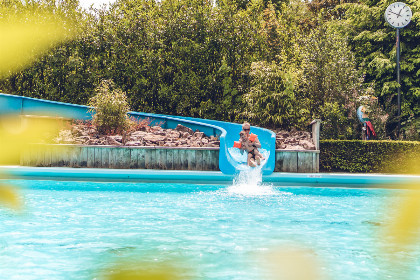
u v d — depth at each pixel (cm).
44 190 973
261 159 1228
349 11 2419
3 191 86
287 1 2964
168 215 682
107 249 449
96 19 1867
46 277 343
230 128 1566
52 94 1816
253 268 373
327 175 1078
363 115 1516
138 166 1223
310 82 1611
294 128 1527
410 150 1321
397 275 351
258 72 1565
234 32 1859
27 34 108
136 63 1836
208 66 1862
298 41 1900
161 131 1437
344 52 1689
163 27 1844
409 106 2239
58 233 538
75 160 1231
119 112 1414
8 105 1522
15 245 468
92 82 1827
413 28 2217
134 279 80
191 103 1828
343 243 488
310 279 82
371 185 1064
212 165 1202
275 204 807
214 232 552
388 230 102
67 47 1766
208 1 1945
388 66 2148
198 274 352
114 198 866
